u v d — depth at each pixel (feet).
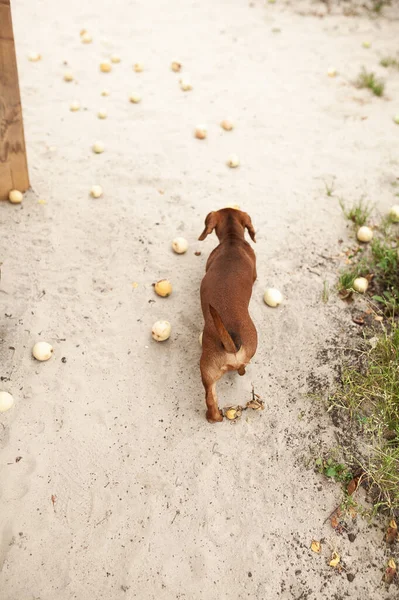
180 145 7.39
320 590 4.02
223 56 9.16
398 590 4.03
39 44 8.99
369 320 5.54
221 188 6.84
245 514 4.31
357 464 4.57
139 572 4.05
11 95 5.62
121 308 5.51
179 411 4.83
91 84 8.29
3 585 3.97
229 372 5.08
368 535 4.24
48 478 4.42
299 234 6.35
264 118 7.94
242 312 4.60
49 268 5.78
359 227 6.42
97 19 9.79
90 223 6.27
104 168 6.96
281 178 7.04
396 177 7.11
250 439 4.68
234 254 5.01
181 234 6.27
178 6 10.42
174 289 5.72
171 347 5.25
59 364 5.05
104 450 4.58
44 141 7.22
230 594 3.98
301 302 5.66
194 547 4.16
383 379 4.99
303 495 4.41
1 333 5.21
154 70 8.71
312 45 9.62
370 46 9.68
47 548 4.12
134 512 4.29
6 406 4.70
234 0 10.78
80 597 3.95
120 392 4.92
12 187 6.33
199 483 4.44
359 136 7.73
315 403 4.91
